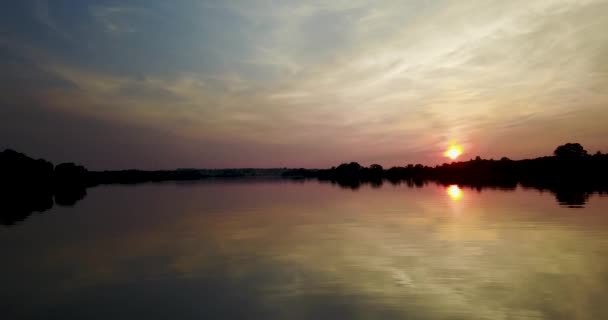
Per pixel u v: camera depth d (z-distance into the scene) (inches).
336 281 662.5
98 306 569.3
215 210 1913.1
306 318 507.2
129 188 4798.2
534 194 2331.4
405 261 783.7
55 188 4562.0
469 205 1828.2
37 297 612.4
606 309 514.6
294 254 872.3
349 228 1232.8
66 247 992.2
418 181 6215.6
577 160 4441.4
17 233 1224.8
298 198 2706.7
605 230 1050.7
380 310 529.3
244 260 824.9
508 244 912.3
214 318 514.6
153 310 548.4
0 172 4042.8
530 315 501.7
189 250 936.9
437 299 565.9
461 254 828.0
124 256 882.1
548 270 694.5
